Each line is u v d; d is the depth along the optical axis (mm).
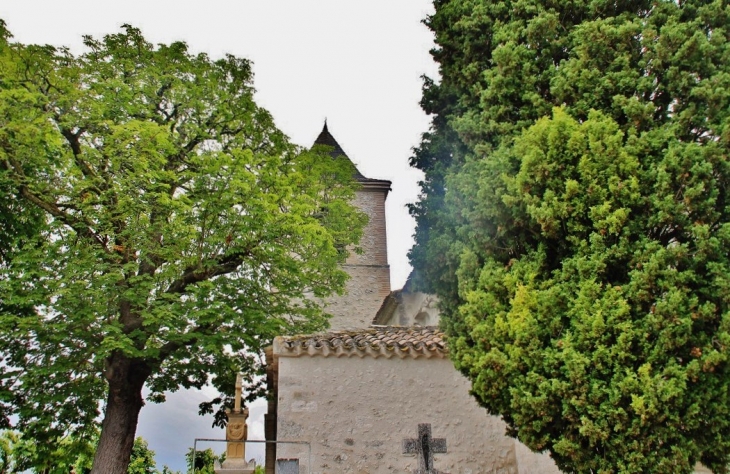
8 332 10898
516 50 7703
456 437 8844
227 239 11953
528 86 7637
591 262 6004
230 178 11828
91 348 11320
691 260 5711
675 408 5320
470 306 6863
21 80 11609
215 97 14102
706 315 5480
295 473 8336
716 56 6383
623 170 6121
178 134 13430
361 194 22938
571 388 5754
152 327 11438
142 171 11312
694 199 5730
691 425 5352
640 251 5820
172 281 13062
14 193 12133
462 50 8945
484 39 8656
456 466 8703
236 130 14508
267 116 14789
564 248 6609
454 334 7707
